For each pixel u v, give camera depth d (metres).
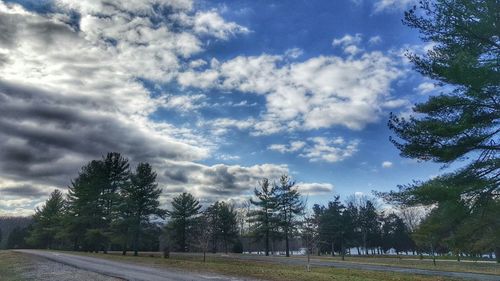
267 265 34.56
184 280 19.62
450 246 15.66
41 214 84.44
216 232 80.69
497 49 15.09
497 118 15.01
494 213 14.77
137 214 53.19
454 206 14.66
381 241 97.75
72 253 51.97
